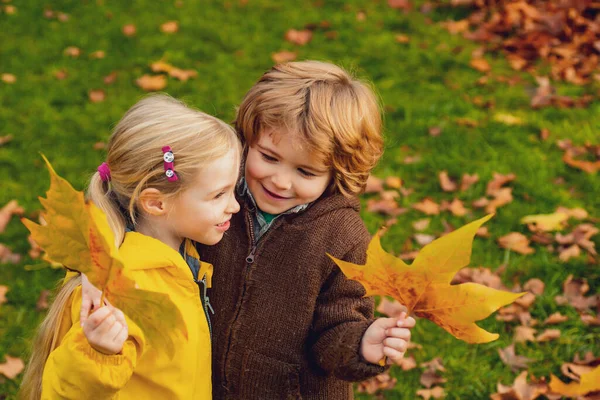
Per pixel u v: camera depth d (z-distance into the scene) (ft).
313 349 6.31
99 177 6.10
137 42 16.89
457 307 4.80
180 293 6.08
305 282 6.29
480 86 15.38
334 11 18.21
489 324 10.15
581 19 16.76
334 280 6.31
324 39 17.12
